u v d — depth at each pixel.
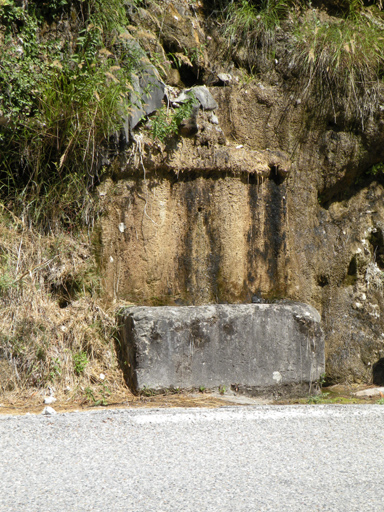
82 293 5.21
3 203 5.15
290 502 2.41
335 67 6.20
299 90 6.19
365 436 3.38
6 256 4.98
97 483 2.57
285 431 3.43
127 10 5.73
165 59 5.79
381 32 6.66
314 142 6.25
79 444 3.07
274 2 6.44
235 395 5.09
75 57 5.13
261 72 6.21
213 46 6.22
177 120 5.44
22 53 5.05
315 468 2.83
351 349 6.26
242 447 3.12
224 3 6.39
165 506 2.35
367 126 6.31
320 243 6.28
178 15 6.11
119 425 3.41
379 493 2.53
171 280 5.55
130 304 5.35
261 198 5.92
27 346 4.77
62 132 5.10
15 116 4.94
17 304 4.86
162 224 5.52
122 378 5.03
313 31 6.32
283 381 5.27
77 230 5.27
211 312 5.11
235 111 5.95
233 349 5.12
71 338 5.00
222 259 5.72
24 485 2.53
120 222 5.35
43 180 5.22
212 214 5.70
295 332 5.36
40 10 5.20
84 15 5.42
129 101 5.19
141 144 5.32
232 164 5.71
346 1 6.82
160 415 3.62
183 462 2.86
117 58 5.44
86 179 5.23
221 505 2.37
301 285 6.13
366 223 6.53
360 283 6.45
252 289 5.86
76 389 4.80
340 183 6.41
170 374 4.93
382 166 6.55
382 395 5.76
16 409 4.40
